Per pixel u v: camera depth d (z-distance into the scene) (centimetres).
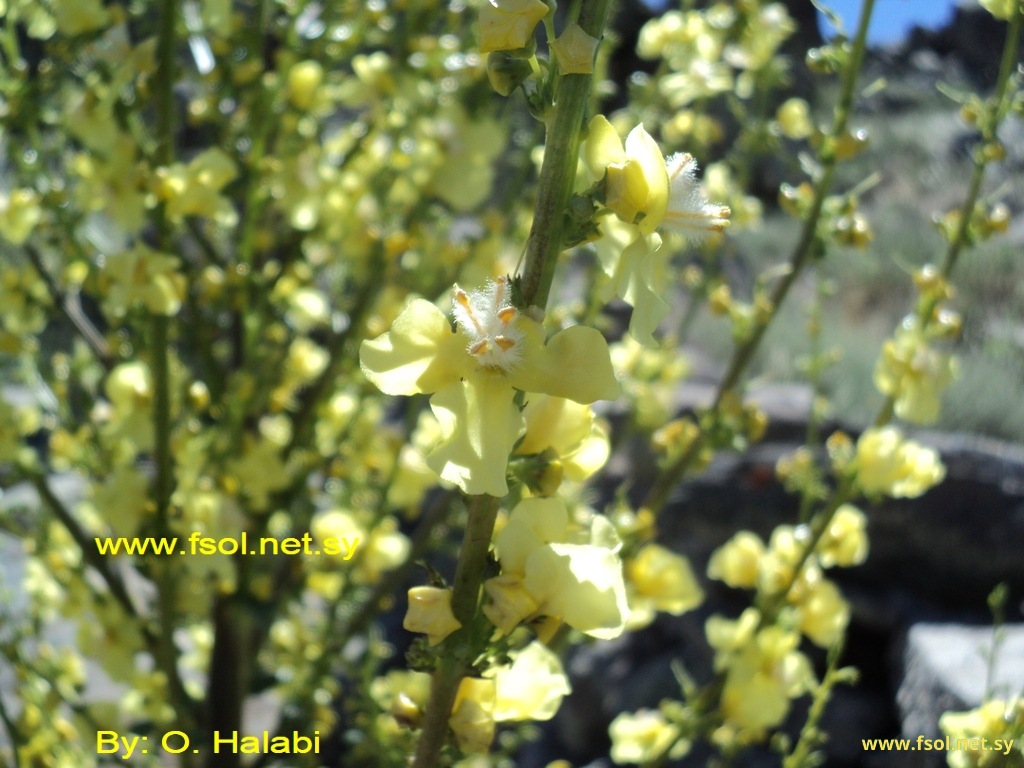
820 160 20
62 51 19
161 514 19
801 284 83
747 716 20
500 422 9
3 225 21
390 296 25
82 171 20
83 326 23
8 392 34
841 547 21
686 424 23
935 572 39
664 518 44
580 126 9
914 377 20
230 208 19
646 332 9
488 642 11
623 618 10
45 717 23
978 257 78
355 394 27
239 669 24
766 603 20
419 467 26
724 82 28
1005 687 17
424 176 25
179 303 18
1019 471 40
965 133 117
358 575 26
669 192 10
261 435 24
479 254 24
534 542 10
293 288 25
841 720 36
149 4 19
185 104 27
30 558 26
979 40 151
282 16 24
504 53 9
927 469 20
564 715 44
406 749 18
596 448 12
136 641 23
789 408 49
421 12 24
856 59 19
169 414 19
